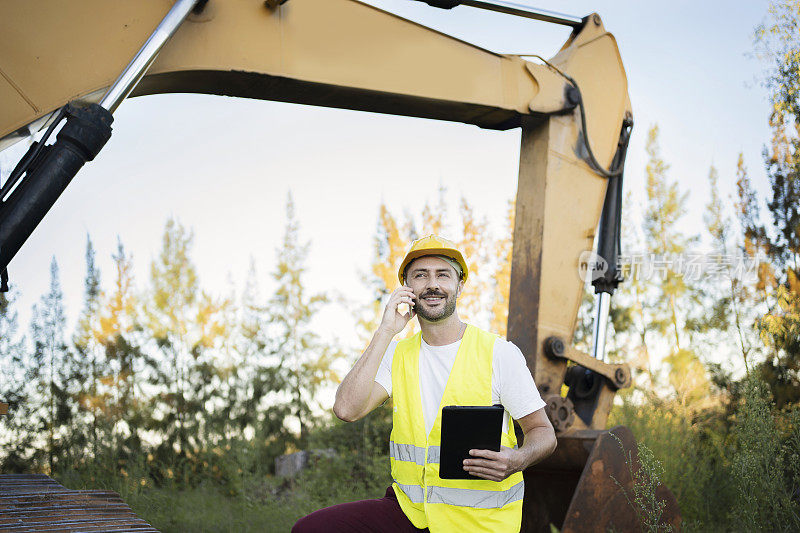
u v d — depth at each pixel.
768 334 8.64
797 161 9.48
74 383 13.06
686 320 11.08
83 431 12.18
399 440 2.85
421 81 5.02
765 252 10.05
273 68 4.53
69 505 3.55
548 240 5.56
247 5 4.51
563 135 5.68
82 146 3.77
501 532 2.66
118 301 14.79
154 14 4.14
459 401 2.77
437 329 2.89
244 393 14.19
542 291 5.49
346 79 4.76
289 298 15.93
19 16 3.88
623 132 6.04
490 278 13.49
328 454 8.90
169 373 14.45
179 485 8.78
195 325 15.51
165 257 15.83
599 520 4.73
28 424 12.20
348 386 2.77
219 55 4.40
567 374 5.86
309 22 4.68
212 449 9.11
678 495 6.61
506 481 2.74
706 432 8.11
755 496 5.11
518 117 5.55
